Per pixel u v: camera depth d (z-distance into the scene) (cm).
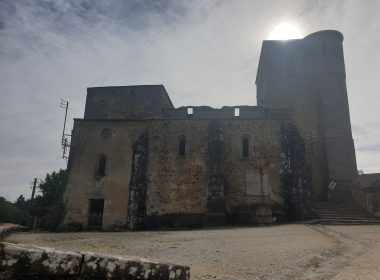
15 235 1969
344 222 2020
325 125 2905
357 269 815
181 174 2411
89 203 2391
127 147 2497
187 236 1631
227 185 2366
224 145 2456
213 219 2222
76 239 1653
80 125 2569
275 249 1155
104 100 3011
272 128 2472
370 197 3017
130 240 1552
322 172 2856
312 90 3075
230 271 842
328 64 3042
